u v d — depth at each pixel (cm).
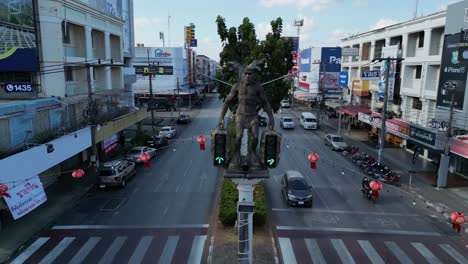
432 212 2091
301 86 7625
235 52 2612
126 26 4156
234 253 1546
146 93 6894
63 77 2491
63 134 2239
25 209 1750
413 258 1559
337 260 1534
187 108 7044
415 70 3500
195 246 1639
